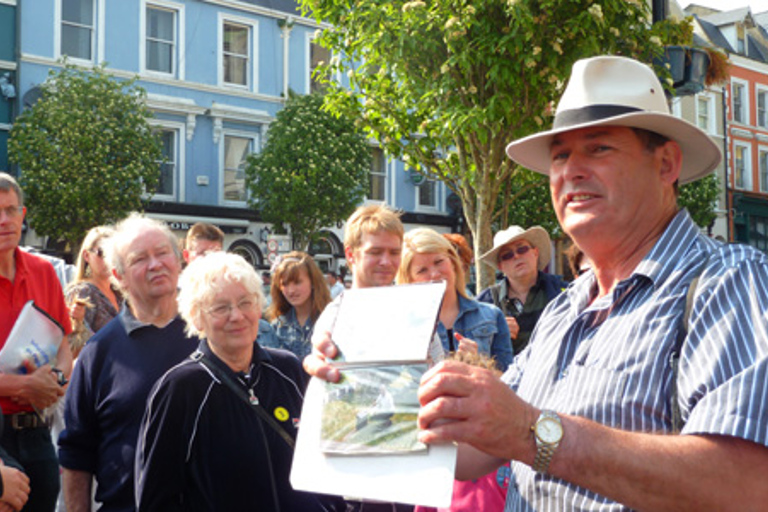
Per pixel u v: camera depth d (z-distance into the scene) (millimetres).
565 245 25953
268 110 24188
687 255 1732
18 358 3594
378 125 10047
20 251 4090
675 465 1387
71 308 4820
